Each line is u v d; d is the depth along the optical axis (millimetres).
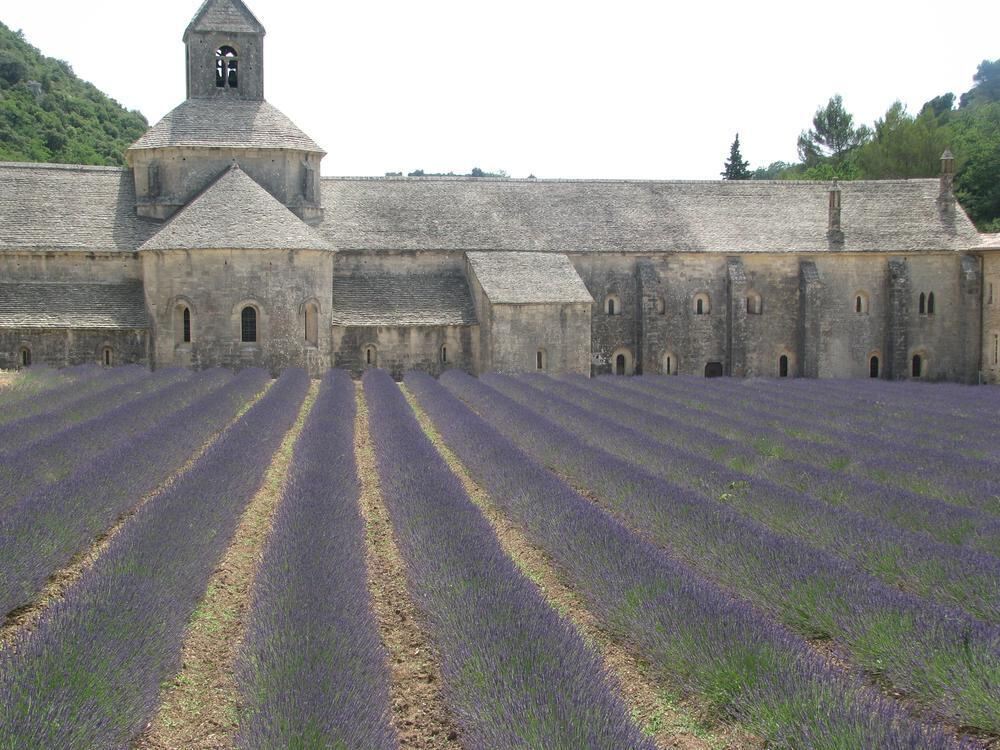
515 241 53656
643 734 8859
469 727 9539
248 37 52625
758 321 56750
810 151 120188
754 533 15531
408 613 13664
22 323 44062
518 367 48875
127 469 19188
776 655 10375
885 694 10859
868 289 57781
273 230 45750
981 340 57562
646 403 36156
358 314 49219
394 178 57094
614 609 12742
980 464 23141
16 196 48594
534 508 17797
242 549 16906
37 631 10523
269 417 28156
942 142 87625
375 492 21531
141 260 47938
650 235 55625
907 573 14219
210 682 11234
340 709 8992
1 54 101938
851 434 28109
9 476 18047
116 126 111750
